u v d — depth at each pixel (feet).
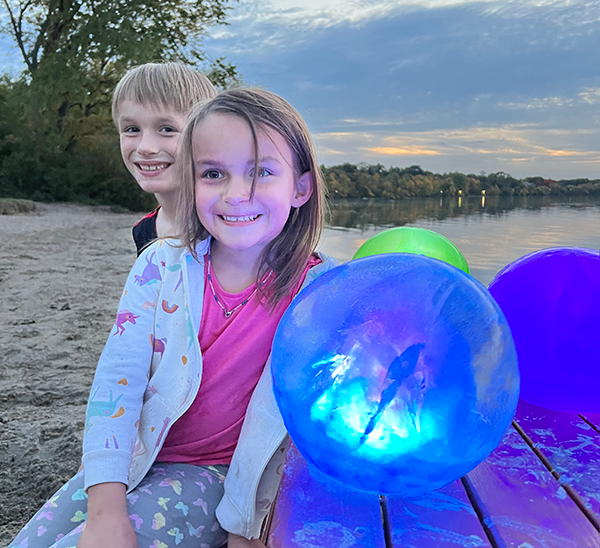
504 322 1.66
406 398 1.49
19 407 4.43
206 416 2.11
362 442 1.52
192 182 2.11
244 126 1.96
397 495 1.68
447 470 1.56
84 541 1.69
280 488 1.92
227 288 2.14
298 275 2.16
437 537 1.65
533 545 1.60
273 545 1.66
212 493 1.99
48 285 8.87
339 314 1.60
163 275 2.15
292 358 1.63
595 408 2.16
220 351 2.09
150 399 2.07
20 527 3.00
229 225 2.00
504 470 1.96
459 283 1.65
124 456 1.91
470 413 1.52
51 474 3.49
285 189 2.04
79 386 4.86
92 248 12.92
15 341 6.06
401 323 1.54
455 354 1.52
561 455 2.05
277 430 1.84
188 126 2.09
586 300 2.08
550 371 2.13
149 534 1.78
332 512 1.80
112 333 2.11
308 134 2.17
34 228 16.40
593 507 1.75
